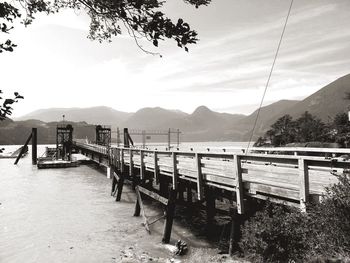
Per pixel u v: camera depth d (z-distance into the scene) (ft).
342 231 17.51
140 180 64.34
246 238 25.41
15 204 70.59
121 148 76.54
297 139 136.26
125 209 63.62
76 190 89.86
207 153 35.29
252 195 29.35
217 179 34.78
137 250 39.06
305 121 146.10
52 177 123.85
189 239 41.63
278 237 22.52
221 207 54.90
